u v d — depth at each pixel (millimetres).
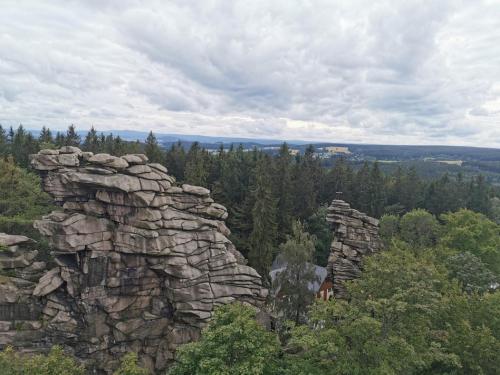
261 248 59531
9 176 54375
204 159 86875
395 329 23484
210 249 34094
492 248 46594
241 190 78438
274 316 34781
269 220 62688
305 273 36281
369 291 26328
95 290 31828
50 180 32781
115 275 32219
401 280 25391
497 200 105250
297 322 34688
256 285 34906
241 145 114188
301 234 40031
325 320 24109
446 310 27203
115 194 32000
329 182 92875
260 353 21422
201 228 34312
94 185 31656
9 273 33500
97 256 31875
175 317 33312
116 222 32562
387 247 43781
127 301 32625
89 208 32594
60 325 31562
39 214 51250
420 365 21922
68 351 31547
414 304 23422
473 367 23688
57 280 32312
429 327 26234
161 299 33562
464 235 48719
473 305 27719
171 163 92188
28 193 54562
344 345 22141
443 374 23672
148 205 31922
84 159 32875
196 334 32375
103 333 32125
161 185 33500
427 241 56750
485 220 52969
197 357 22719
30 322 31719
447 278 35750
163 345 32875
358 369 20938
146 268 32906
